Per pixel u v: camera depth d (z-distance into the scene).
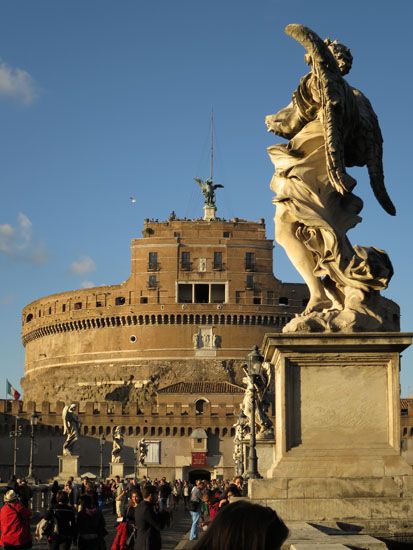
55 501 17.12
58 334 162.75
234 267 152.25
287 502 7.62
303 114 8.70
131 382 150.50
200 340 150.12
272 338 7.95
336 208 8.44
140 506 12.80
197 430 130.75
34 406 127.62
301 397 7.96
